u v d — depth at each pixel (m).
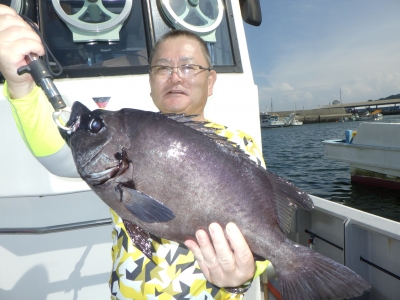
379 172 10.62
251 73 3.11
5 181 2.49
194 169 1.61
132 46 2.88
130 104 2.76
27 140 1.80
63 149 1.86
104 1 2.85
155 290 1.89
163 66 2.22
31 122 1.71
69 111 1.54
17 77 1.56
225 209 1.61
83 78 2.72
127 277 1.94
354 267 2.86
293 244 1.68
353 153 10.68
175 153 1.61
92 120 1.64
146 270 1.92
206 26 3.01
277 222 1.70
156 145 1.62
